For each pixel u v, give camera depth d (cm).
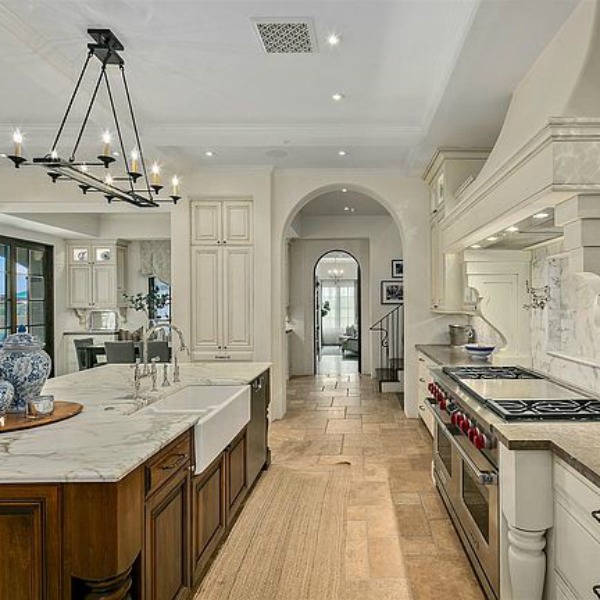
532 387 285
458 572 262
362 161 535
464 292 433
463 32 260
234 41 296
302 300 979
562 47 242
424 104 395
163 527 202
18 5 259
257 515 333
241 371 402
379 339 935
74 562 161
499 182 252
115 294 898
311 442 508
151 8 262
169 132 445
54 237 861
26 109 403
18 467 164
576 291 289
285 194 580
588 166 190
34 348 242
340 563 273
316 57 316
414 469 423
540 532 186
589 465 154
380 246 934
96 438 198
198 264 582
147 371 350
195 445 240
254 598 241
